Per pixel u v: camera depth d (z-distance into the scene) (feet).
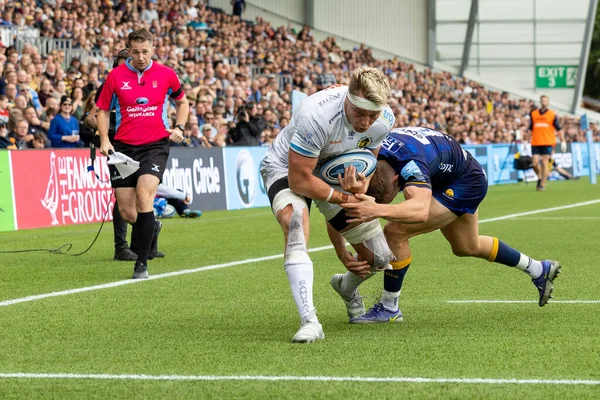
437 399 23.98
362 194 31.19
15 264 55.42
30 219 78.95
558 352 29.89
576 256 57.82
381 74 29.99
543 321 35.94
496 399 23.97
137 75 51.34
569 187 149.89
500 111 232.12
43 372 27.50
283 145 33.06
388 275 35.78
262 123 116.26
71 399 24.47
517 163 167.02
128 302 41.09
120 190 51.24
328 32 240.94
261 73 165.99
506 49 268.00
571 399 23.95
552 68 269.44
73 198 83.51
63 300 41.68
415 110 185.68
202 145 109.40
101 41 131.13
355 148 31.07
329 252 61.62
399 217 31.60
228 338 32.65
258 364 28.27
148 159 50.57
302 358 29.09
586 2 263.70
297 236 31.96
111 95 51.29
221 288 45.39
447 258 57.16
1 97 92.99
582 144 199.72
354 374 26.81
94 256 59.67
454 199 35.35
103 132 51.13
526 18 266.57
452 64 262.06
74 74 111.04
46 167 80.59
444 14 258.37
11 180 77.25
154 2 156.66
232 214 96.89
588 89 402.93
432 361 28.55
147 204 49.62
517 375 26.61
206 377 26.61
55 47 123.54
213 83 132.26
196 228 80.07
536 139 136.26
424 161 33.06
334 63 195.83
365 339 32.32
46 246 65.62
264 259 57.62
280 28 198.80
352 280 35.58
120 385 25.84
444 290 44.45
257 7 226.17
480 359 28.84
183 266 54.24
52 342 32.09
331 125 30.27
